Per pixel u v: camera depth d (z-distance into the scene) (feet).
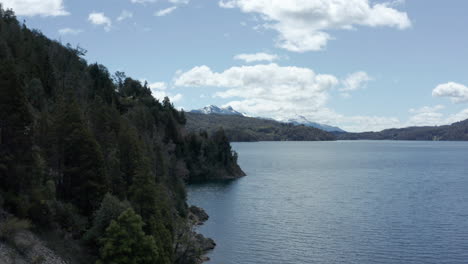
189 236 265.13
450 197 487.20
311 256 272.51
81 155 220.84
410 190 550.77
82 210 217.56
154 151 425.69
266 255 274.98
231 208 432.25
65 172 221.87
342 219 375.66
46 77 361.71
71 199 220.84
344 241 305.53
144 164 257.34
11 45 371.15
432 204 442.50
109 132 320.70
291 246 294.05
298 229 341.00
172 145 630.74
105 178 229.45
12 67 194.29
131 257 181.57
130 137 282.36
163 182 375.45
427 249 285.02
